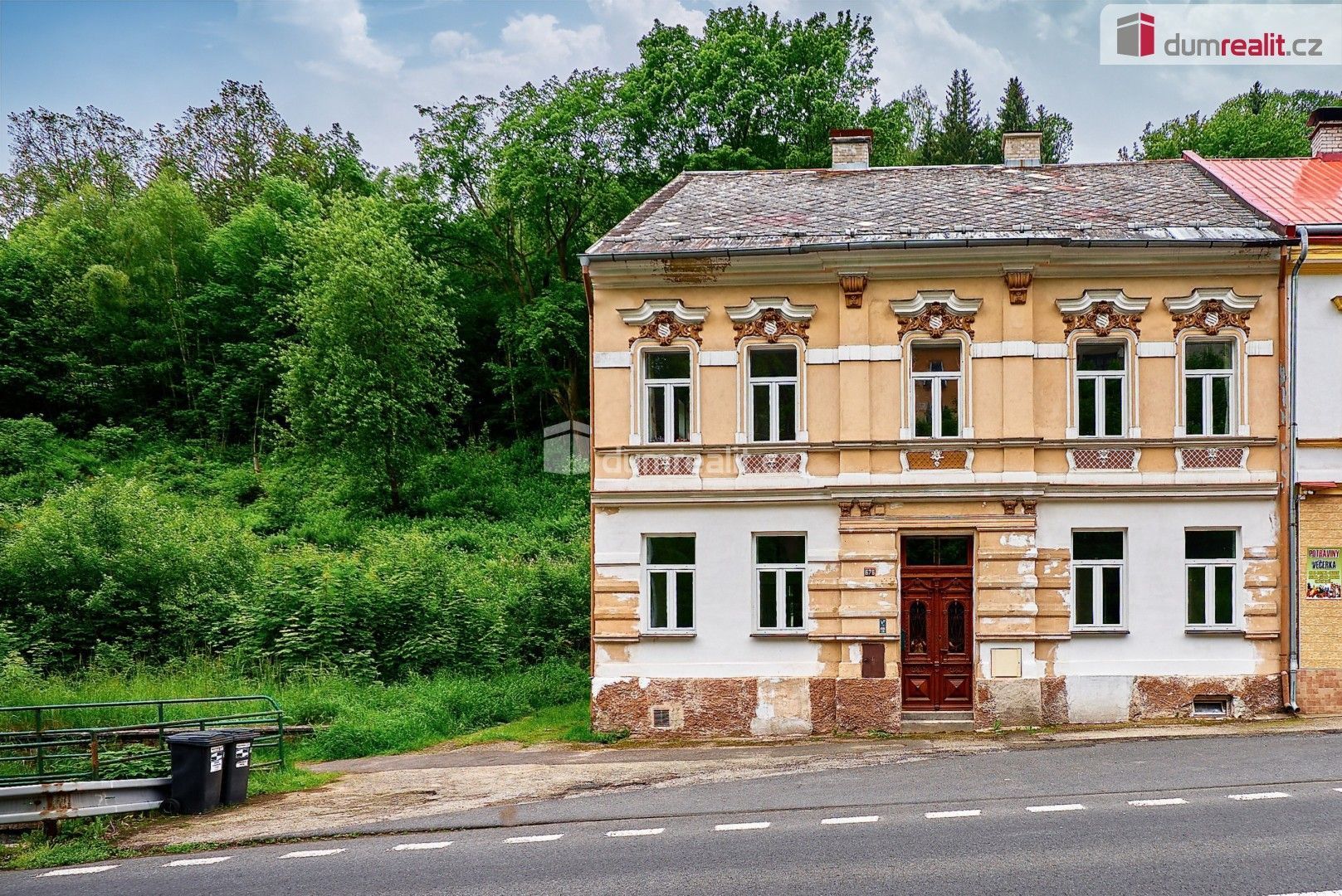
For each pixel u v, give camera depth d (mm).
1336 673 17141
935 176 21828
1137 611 17500
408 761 16891
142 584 23984
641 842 10852
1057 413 17719
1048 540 17625
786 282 18156
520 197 40625
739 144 39312
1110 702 17359
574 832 11492
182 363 46625
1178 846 9680
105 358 46312
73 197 52719
